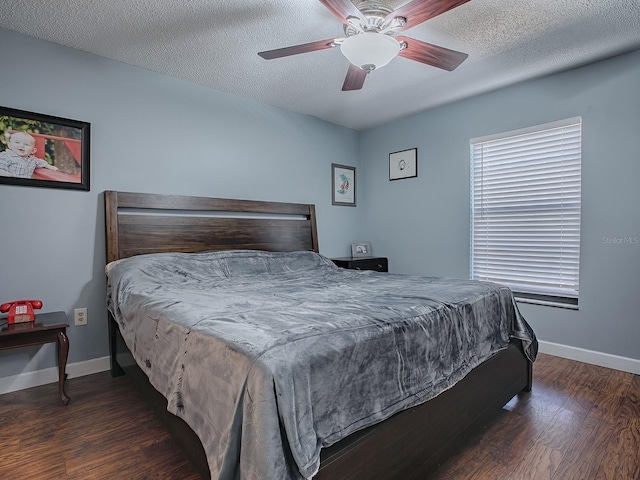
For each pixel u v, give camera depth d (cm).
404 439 134
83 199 258
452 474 151
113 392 229
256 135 354
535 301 307
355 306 160
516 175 325
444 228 375
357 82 231
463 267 361
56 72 246
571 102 285
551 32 230
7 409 207
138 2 199
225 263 281
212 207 318
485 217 347
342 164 437
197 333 129
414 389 139
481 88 324
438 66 210
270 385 96
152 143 288
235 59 266
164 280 236
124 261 249
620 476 148
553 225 303
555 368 267
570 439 176
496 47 248
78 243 256
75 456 162
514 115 318
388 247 430
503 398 200
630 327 260
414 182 400
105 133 266
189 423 124
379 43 172
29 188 237
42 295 242
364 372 122
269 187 365
